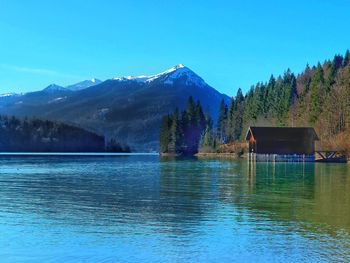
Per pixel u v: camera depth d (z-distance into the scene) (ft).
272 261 52.21
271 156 329.11
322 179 154.30
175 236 63.10
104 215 78.28
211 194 108.06
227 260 52.54
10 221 72.84
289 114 451.12
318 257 53.57
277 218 76.07
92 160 353.92
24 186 127.54
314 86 417.28
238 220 74.38
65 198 100.48
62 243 59.16
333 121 377.91
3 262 51.70
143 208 86.07
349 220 74.43
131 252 55.36
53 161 322.55
